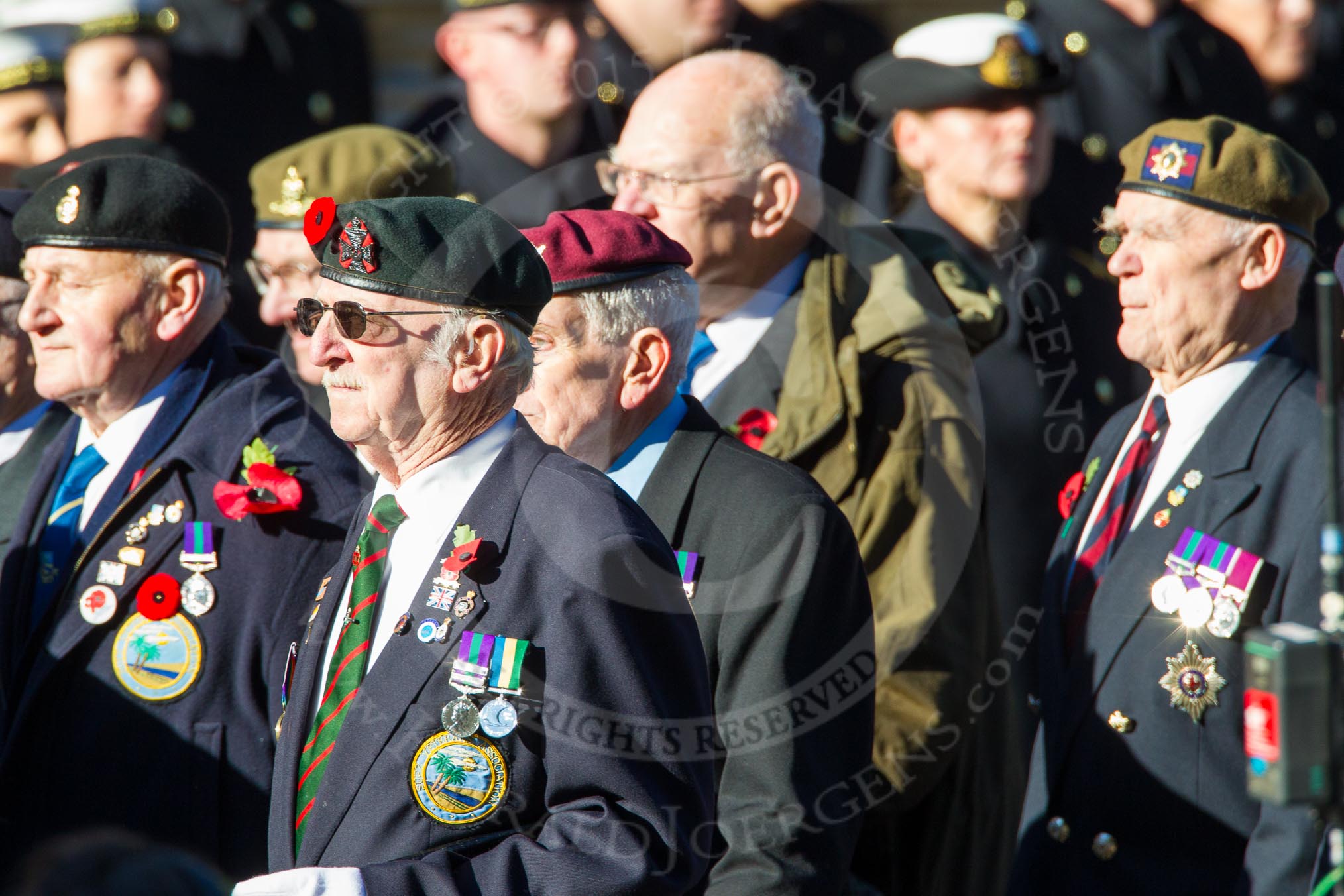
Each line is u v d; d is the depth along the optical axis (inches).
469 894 299.4
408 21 800.9
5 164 715.4
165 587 429.1
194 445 446.3
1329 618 291.1
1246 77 729.6
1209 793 388.8
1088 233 637.9
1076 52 699.4
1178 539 402.9
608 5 633.0
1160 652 397.7
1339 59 779.4
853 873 442.9
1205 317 415.8
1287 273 418.3
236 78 739.4
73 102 711.7
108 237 443.8
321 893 295.3
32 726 426.0
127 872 215.0
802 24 694.5
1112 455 451.5
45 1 717.3
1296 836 363.6
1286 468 393.7
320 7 770.8
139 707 423.2
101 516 445.1
